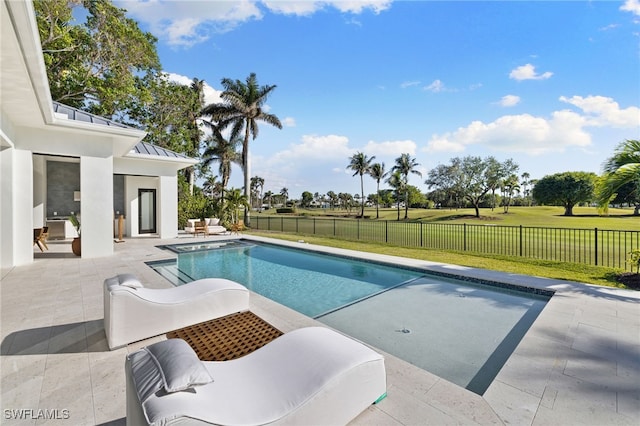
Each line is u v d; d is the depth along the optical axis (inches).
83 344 119.0
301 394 66.4
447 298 202.7
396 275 271.1
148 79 773.3
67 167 507.5
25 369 100.7
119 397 86.3
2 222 265.6
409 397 85.7
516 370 101.3
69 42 512.4
